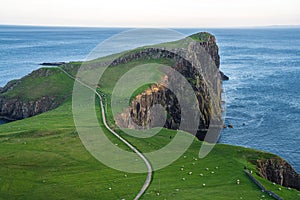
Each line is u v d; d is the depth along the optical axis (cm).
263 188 6069
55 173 6328
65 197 5550
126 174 6388
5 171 6275
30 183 5959
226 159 7431
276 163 7531
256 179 6384
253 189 6050
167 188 5894
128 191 5753
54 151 7219
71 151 7250
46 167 6531
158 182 6116
